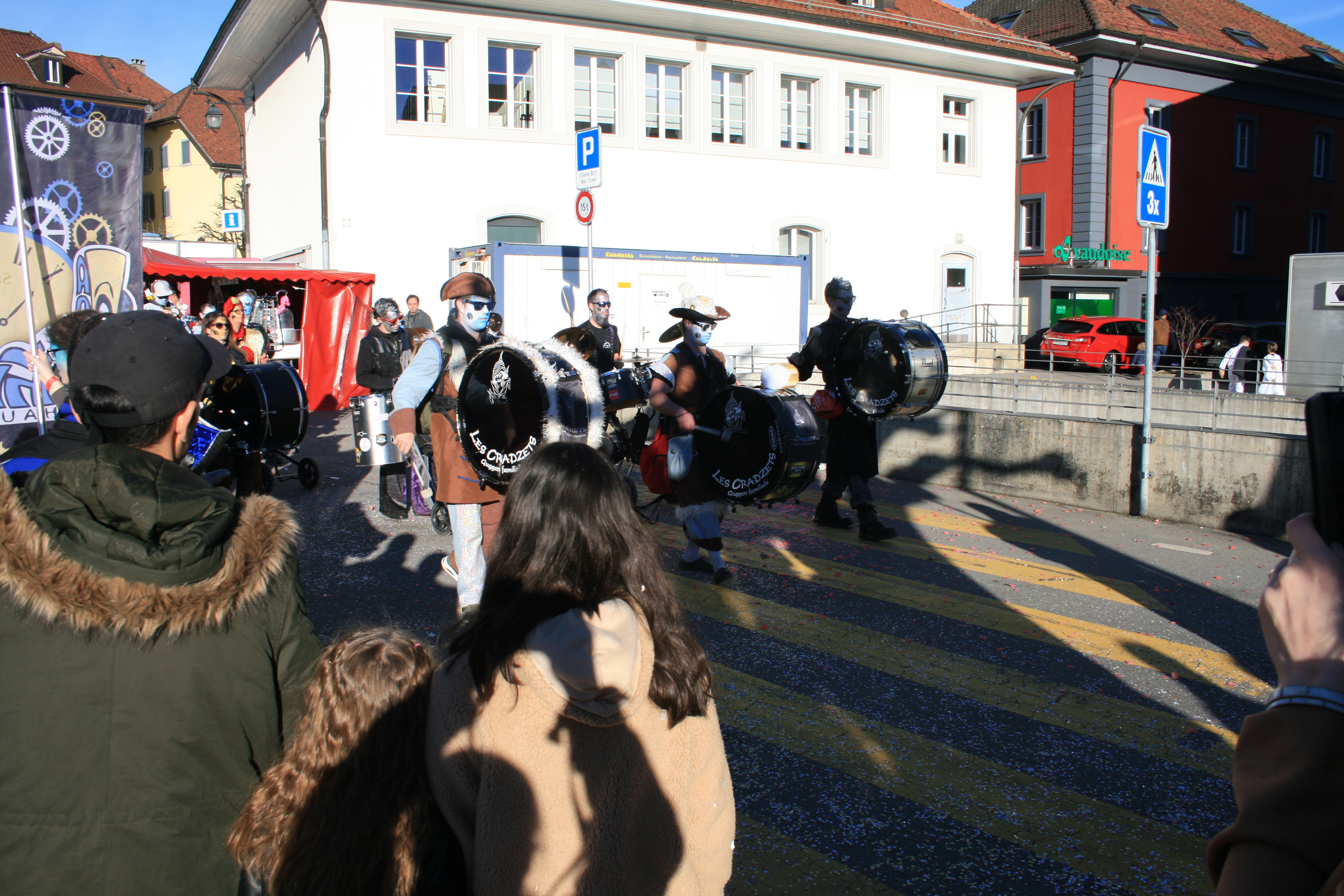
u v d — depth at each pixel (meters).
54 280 4.00
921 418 10.15
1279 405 13.56
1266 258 37.00
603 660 1.49
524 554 1.62
